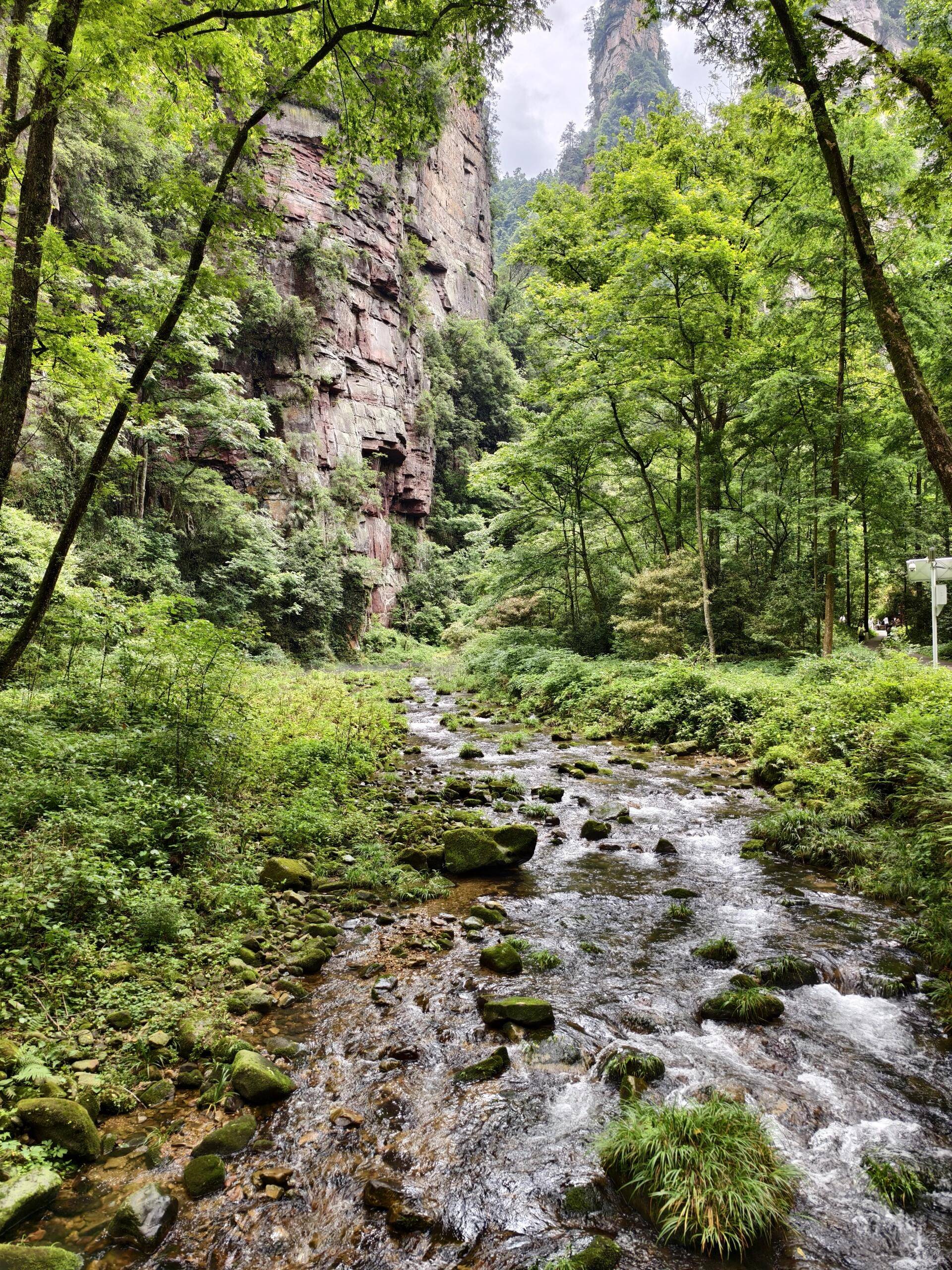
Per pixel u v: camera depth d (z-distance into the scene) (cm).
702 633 2019
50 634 949
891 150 1347
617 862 788
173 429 2434
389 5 800
